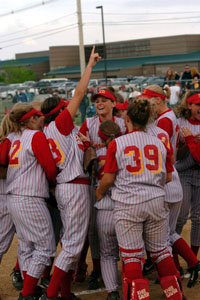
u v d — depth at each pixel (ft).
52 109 13.93
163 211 12.12
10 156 13.24
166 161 12.58
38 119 13.76
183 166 15.23
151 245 12.41
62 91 63.67
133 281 11.62
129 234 11.96
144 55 239.09
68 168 12.97
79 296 14.24
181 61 204.13
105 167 12.16
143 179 11.84
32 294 12.80
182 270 15.21
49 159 12.83
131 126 12.32
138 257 12.12
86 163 12.70
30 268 12.79
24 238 13.14
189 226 21.30
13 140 13.44
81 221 12.97
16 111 13.41
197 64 200.23
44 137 12.99
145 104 12.09
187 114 15.24
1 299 14.25
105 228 13.01
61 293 13.44
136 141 12.03
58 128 13.05
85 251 15.20
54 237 13.35
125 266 11.97
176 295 11.88
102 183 12.34
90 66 13.44
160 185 12.16
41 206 13.07
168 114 14.51
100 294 14.34
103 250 13.30
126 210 11.84
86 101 47.57
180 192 13.97
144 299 11.59
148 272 15.69
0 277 16.25
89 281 14.84
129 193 11.77
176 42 233.35
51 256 13.07
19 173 13.04
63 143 13.03
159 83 53.11
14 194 13.06
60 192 13.00
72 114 13.07
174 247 14.16
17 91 61.57
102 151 13.83
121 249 12.19
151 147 12.06
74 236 12.89
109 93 14.14
